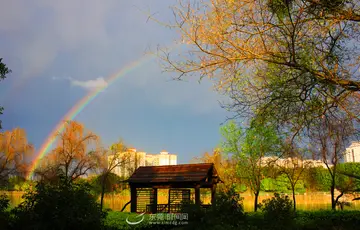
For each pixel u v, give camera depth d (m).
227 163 32.62
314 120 7.81
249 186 29.78
